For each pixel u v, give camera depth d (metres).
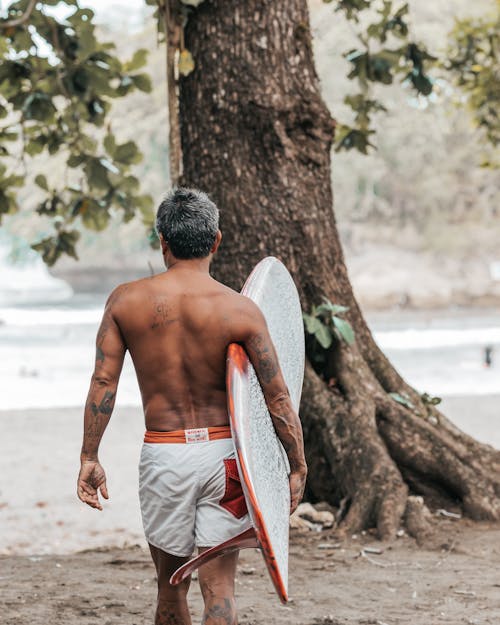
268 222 6.82
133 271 68.00
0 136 8.78
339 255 7.10
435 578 5.07
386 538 5.91
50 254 8.88
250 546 3.12
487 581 4.99
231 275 6.86
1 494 9.59
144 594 4.79
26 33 8.08
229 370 3.04
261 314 3.22
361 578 5.10
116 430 13.58
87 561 5.65
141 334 3.20
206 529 3.14
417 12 44.59
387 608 4.54
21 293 93.81
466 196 55.56
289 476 3.27
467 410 14.84
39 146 8.84
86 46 7.97
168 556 3.28
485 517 6.27
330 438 6.48
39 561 5.67
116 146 8.44
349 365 6.77
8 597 4.71
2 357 29.95
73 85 8.16
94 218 8.70
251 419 2.97
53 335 40.00
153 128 52.25
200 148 6.91
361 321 7.11
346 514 6.21
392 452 6.56
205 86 6.86
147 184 52.22
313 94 6.94
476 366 25.39
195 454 3.14
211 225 3.31
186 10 6.78
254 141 6.84
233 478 3.15
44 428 14.01
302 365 3.82
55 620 4.31
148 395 3.23
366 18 39.94
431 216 55.34
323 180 7.04
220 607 3.10
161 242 3.35
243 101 6.78
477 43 13.06
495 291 55.25
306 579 5.10
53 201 8.87
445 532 6.02
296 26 6.91
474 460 6.62
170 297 3.20
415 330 42.41
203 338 3.17
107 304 3.29
